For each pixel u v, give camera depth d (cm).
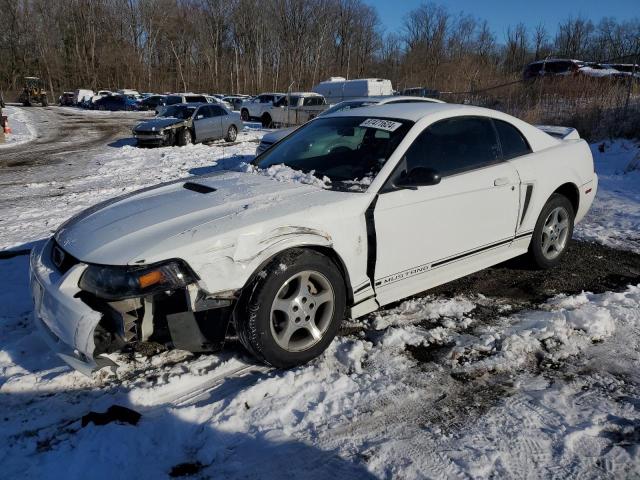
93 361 262
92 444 234
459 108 399
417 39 5591
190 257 263
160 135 1556
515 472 221
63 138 1948
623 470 221
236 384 288
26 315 379
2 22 6650
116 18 6881
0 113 1969
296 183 345
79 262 272
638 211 679
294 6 5894
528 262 459
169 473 223
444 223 360
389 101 728
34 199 838
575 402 269
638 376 294
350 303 327
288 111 2239
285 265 284
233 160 1249
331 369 303
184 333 270
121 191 880
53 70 6769
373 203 324
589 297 404
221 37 6406
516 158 419
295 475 222
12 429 253
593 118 1252
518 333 341
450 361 310
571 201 477
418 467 224
